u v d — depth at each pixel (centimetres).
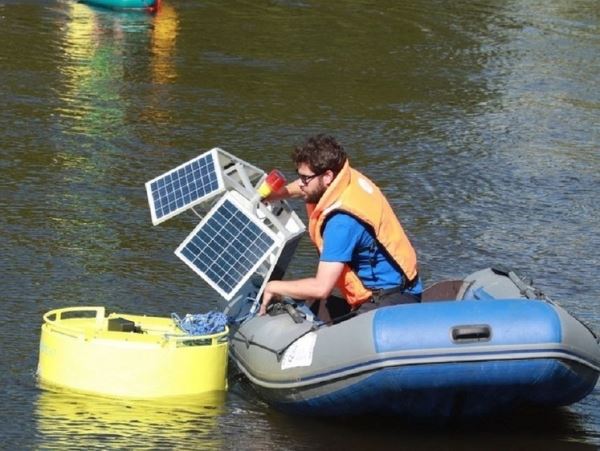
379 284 1437
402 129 3058
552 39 4528
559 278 2042
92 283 1850
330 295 1550
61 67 3388
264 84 3416
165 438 1334
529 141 3034
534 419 1449
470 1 5234
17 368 1499
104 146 2653
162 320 1555
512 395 1343
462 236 2239
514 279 1502
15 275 1852
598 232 2331
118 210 2225
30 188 2312
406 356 1293
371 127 3047
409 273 1441
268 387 1420
